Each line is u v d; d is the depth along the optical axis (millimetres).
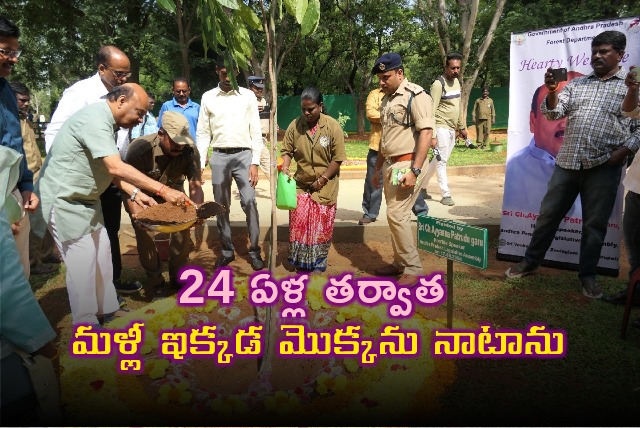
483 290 4367
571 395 2783
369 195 6137
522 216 5102
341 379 2865
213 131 4812
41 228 3992
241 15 2475
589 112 3947
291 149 4656
